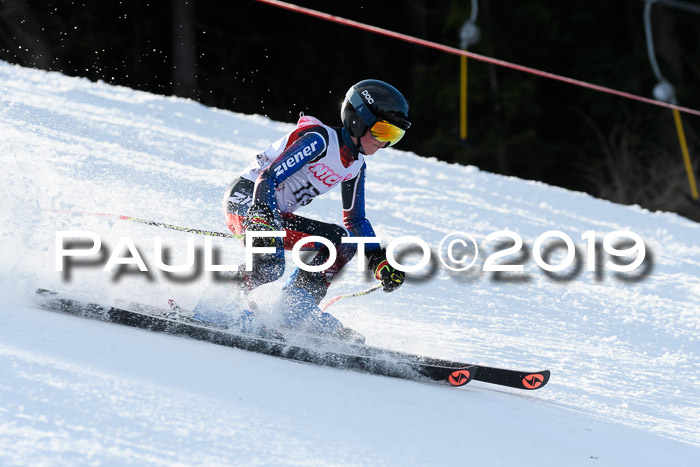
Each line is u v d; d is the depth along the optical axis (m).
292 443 7.33
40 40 62.12
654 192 64.69
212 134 30.59
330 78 71.44
